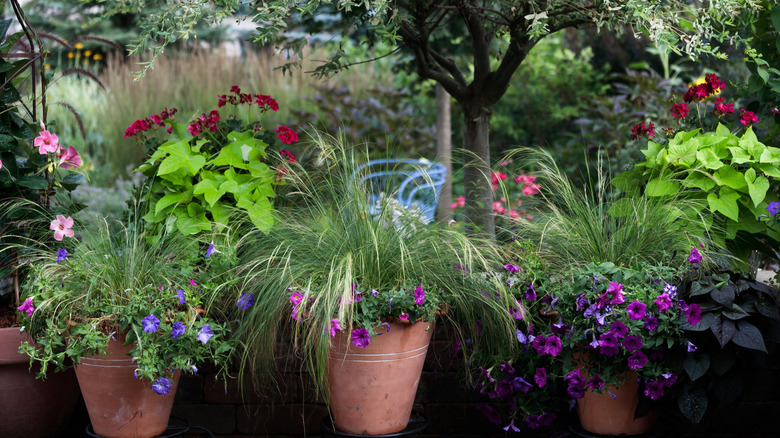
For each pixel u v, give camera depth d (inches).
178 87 292.0
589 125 269.9
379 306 82.4
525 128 307.6
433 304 84.0
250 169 105.5
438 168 146.8
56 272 88.0
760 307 81.4
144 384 84.3
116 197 215.3
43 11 382.9
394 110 287.9
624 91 263.4
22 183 97.7
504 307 87.5
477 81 116.2
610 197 105.7
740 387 82.3
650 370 82.2
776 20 105.6
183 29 82.0
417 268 87.1
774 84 104.7
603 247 92.0
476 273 90.0
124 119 280.5
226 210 104.3
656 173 103.6
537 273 89.5
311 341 84.0
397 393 86.4
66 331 82.0
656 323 80.5
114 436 86.0
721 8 87.2
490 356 92.0
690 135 104.2
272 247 94.3
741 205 99.3
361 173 98.8
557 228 96.0
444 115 211.2
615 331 80.5
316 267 87.6
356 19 119.0
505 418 98.0
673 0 89.0
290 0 85.8
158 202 101.6
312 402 105.3
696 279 84.0
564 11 96.1
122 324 79.7
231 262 90.7
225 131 115.4
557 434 94.4
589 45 313.0
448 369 105.7
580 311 84.7
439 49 197.2
